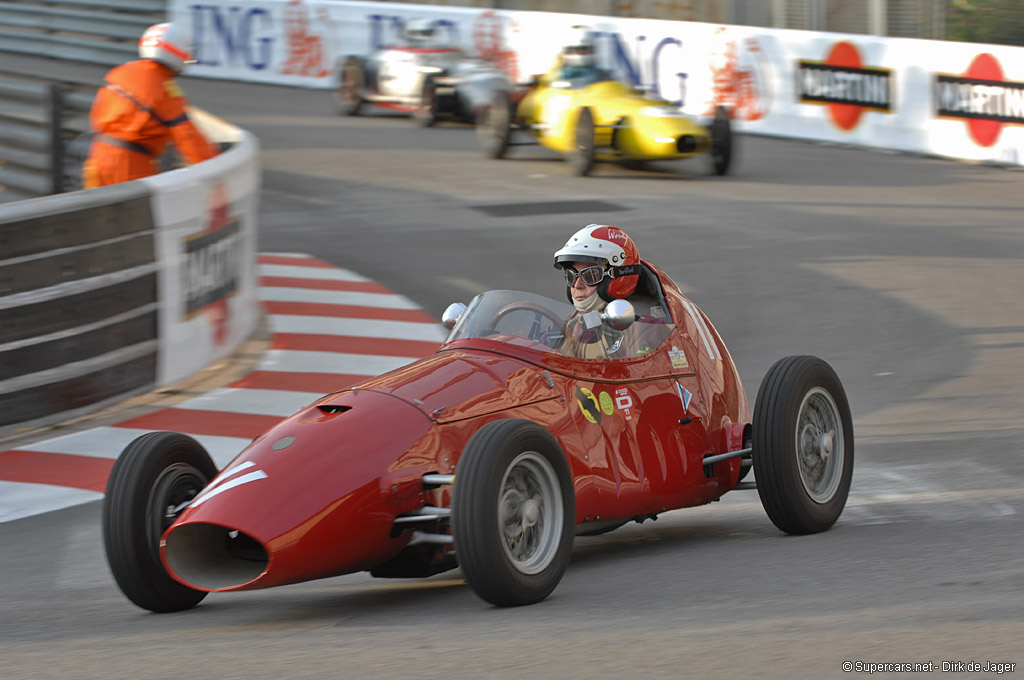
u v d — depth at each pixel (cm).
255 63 6150
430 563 981
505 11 5191
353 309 2433
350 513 898
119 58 5984
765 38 4484
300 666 775
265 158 4159
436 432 961
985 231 2962
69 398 1744
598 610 881
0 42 6600
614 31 4912
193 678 767
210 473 1045
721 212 3212
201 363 2016
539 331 1108
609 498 1046
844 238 2909
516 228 3070
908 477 1398
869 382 1898
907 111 4100
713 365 1241
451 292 2539
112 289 1805
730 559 1055
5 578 1141
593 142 3722
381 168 3972
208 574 923
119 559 958
